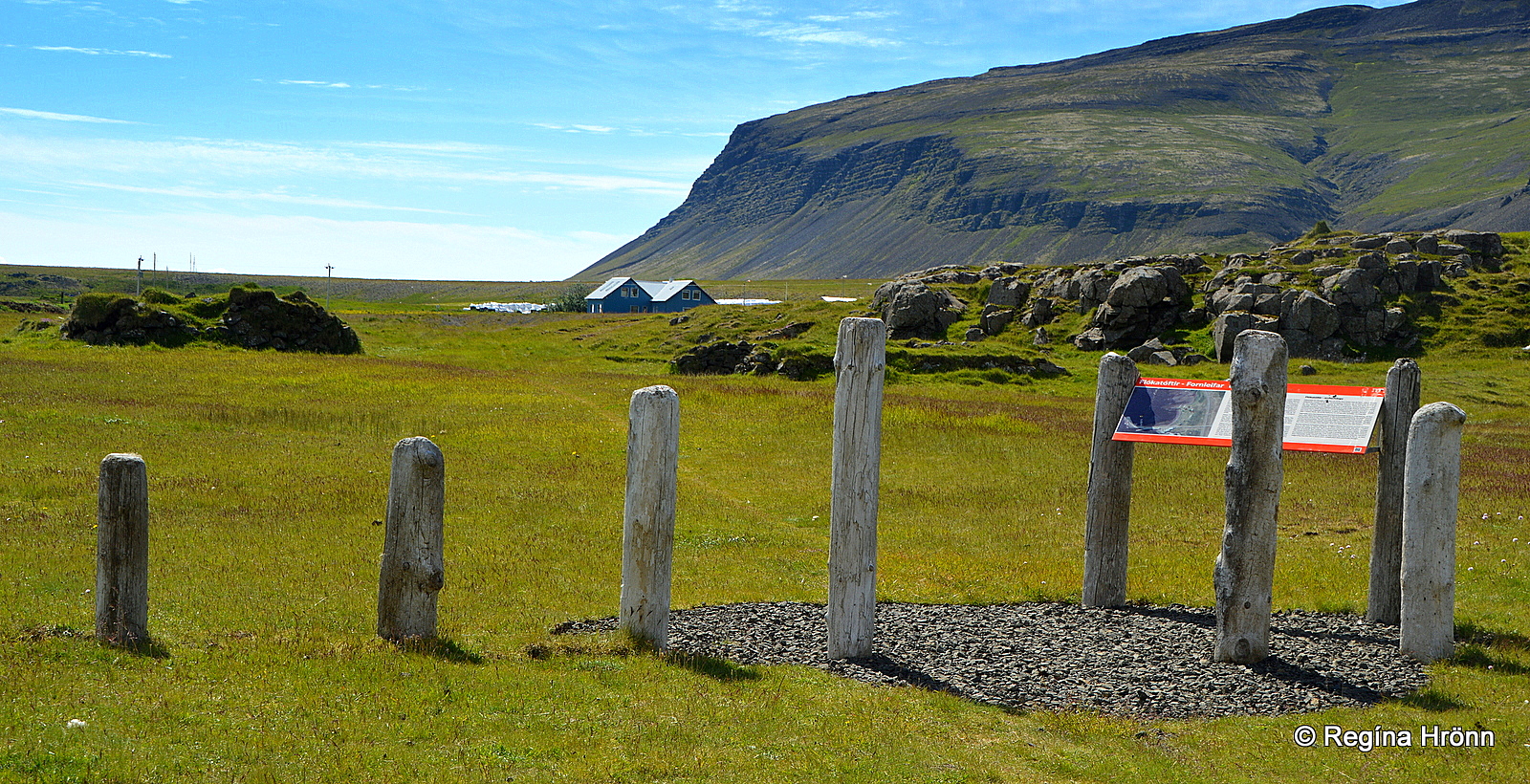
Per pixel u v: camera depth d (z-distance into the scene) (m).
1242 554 12.24
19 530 18.33
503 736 8.84
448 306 155.25
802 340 79.44
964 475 29.50
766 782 8.33
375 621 13.59
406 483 11.34
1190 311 78.19
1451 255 86.56
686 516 22.97
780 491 26.86
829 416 38.53
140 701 8.93
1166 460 31.14
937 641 13.17
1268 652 12.43
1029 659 12.46
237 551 17.72
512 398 41.28
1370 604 14.61
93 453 26.69
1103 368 15.05
